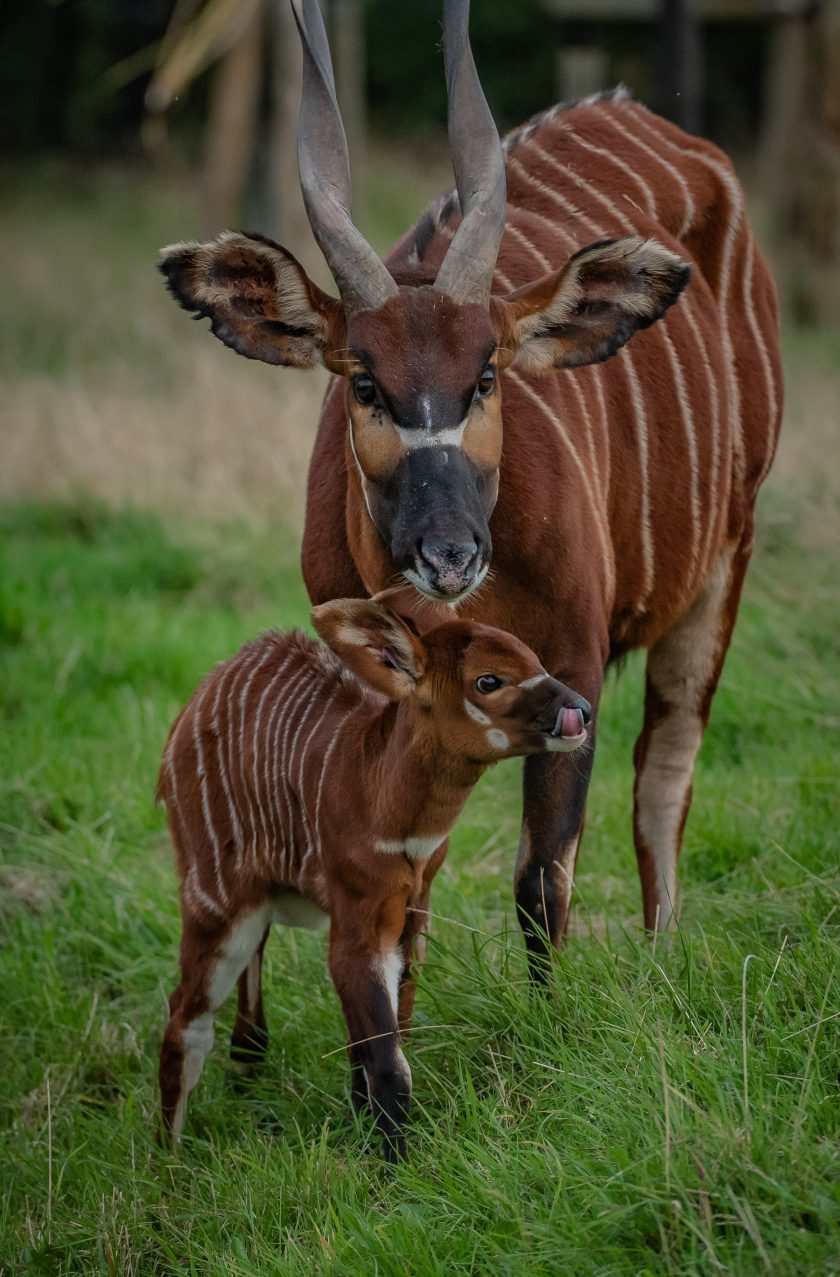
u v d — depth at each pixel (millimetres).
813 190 50969
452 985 15305
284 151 50188
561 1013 14188
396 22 85875
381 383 13875
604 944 15672
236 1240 12656
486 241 14211
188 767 15953
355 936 14117
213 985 15391
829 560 26406
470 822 20562
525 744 13508
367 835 14000
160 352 46031
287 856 15062
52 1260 13820
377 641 13539
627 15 78812
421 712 13625
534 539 14992
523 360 15258
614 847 19625
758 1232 10531
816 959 13758
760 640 24328
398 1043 13859
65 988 18281
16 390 41188
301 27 15070
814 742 21250
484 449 14094
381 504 14086
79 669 25938
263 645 16141
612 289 15070
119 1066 16969
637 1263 10805
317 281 49750
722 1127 11359
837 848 17281
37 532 33719
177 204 76250
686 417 17578
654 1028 13094
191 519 32938
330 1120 14414
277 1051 16125
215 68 82250
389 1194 12797
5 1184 15078
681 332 17812
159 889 19672
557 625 15328
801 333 49031
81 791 21906
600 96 19141
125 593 30250
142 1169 14625
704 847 18953
